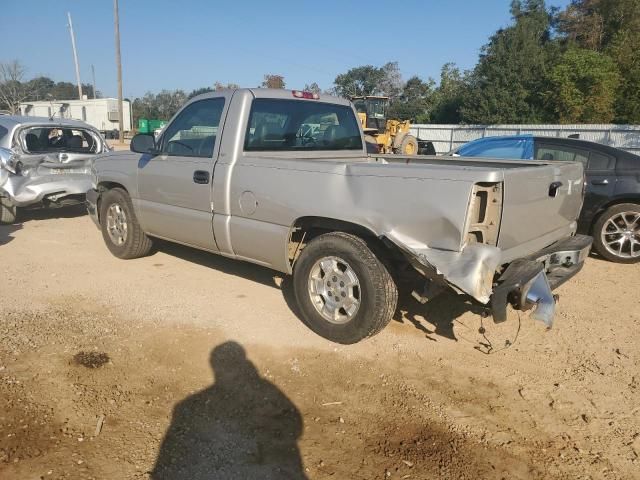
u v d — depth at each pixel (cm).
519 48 3888
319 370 398
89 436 313
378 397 364
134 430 321
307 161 447
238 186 478
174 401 353
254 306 518
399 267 414
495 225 366
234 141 488
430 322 487
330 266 431
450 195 360
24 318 473
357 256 407
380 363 410
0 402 343
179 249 718
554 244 452
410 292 430
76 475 281
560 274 432
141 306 511
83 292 545
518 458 307
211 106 518
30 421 324
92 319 477
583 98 3459
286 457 302
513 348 441
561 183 441
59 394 355
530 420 343
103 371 387
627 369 411
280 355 419
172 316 488
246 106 491
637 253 686
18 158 820
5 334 439
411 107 5800
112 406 344
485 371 403
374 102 2512
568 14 4475
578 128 2861
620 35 3694
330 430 327
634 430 335
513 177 367
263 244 468
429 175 370
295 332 460
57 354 409
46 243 750
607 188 690
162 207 566
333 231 446
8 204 840
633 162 688
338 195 414
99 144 959
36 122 864
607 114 3394
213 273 617
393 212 387
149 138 566
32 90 7131
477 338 458
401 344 442
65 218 941
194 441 313
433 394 370
